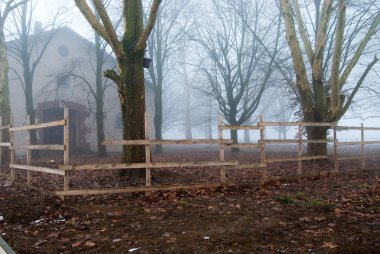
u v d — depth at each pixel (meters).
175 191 8.38
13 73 25.28
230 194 8.37
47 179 11.04
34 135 21.62
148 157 8.04
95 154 25.42
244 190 8.84
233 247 4.55
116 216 6.22
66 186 7.50
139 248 4.54
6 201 7.39
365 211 6.48
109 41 9.68
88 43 28.03
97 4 8.77
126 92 9.85
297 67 14.20
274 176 10.77
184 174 11.88
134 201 7.53
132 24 9.86
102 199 7.75
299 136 10.79
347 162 16.33
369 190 8.63
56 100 26.52
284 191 8.70
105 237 5.05
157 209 6.72
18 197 7.85
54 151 25.97
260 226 5.49
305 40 14.88
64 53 27.56
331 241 4.76
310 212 6.39
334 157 12.03
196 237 4.97
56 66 27.06
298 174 10.66
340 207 6.75
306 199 7.49
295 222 5.71
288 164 15.14
